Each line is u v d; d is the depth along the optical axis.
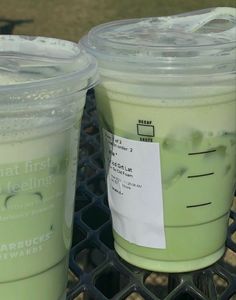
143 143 0.89
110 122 0.92
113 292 1.00
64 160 0.76
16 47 0.88
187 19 1.06
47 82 0.69
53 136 0.72
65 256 0.83
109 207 1.03
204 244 0.96
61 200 0.77
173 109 0.86
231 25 1.02
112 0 5.36
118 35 0.98
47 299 0.81
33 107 0.68
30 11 5.12
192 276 0.97
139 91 0.86
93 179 1.22
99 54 0.87
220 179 0.93
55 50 0.87
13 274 0.76
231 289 0.93
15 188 0.71
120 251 1.00
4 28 4.74
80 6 5.23
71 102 0.73
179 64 0.83
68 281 0.96
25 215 0.73
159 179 0.91
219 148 0.91
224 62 0.84
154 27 1.04
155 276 1.10
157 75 0.84
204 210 0.94
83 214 1.11
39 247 0.76
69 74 0.72
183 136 0.88
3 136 0.67
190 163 0.90
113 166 0.95
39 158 0.71
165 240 0.95
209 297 0.94
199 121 0.87
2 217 0.71
